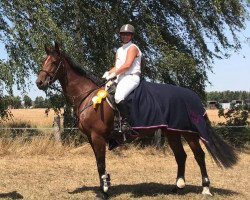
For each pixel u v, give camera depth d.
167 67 14.88
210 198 7.33
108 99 7.08
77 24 14.55
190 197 7.39
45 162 11.27
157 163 11.95
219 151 7.23
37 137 13.08
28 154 12.16
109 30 14.88
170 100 7.18
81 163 11.39
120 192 7.80
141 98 7.08
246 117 16.80
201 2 16.39
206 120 7.45
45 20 13.20
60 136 13.39
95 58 15.45
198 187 8.27
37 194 7.55
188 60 15.05
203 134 7.20
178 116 7.18
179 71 15.23
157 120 7.04
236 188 8.40
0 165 10.55
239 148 15.72
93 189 8.02
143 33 15.66
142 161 12.16
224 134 16.22
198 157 7.55
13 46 13.16
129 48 7.05
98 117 7.07
